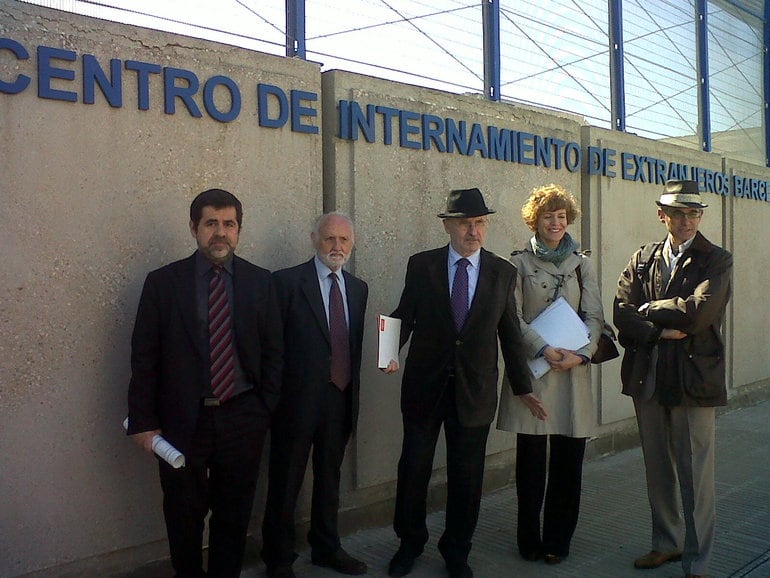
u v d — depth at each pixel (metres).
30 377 3.08
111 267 3.30
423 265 3.72
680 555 3.92
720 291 3.59
